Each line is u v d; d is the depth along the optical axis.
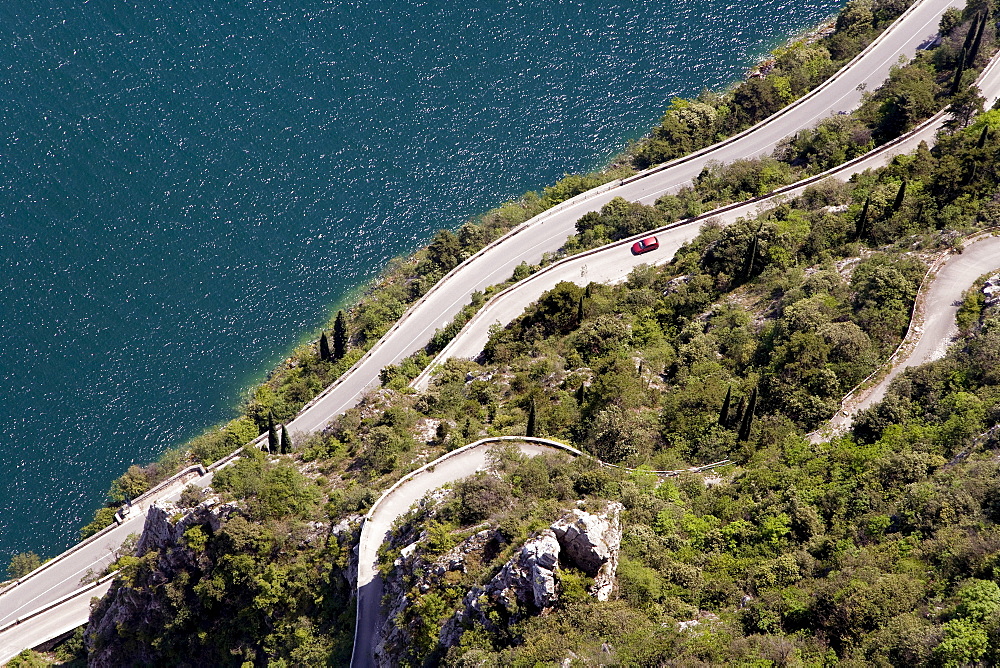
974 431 97.81
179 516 117.25
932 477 92.12
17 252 196.38
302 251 197.88
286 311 190.00
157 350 184.38
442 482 116.31
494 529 95.88
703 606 85.38
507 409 135.75
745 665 74.56
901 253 134.62
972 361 109.69
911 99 181.25
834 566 85.69
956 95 182.50
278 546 113.38
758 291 145.62
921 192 149.88
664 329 147.62
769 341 127.44
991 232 134.00
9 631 140.12
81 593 144.62
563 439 120.75
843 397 114.62
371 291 191.62
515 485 106.00
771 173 183.12
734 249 152.12
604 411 119.88
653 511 97.00
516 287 175.62
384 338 176.25
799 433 111.19
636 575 86.88
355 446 138.50
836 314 127.00
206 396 178.75
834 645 76.94
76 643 135.25
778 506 95.00
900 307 122.81
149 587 116.50
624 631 81.12
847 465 98.62
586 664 77.56
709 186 188.25
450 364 157.12
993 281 123.62
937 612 75.06
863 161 178.00
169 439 173.75
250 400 176.88
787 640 77.38
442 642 88.44
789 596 82.12
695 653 77.25
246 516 115.88
